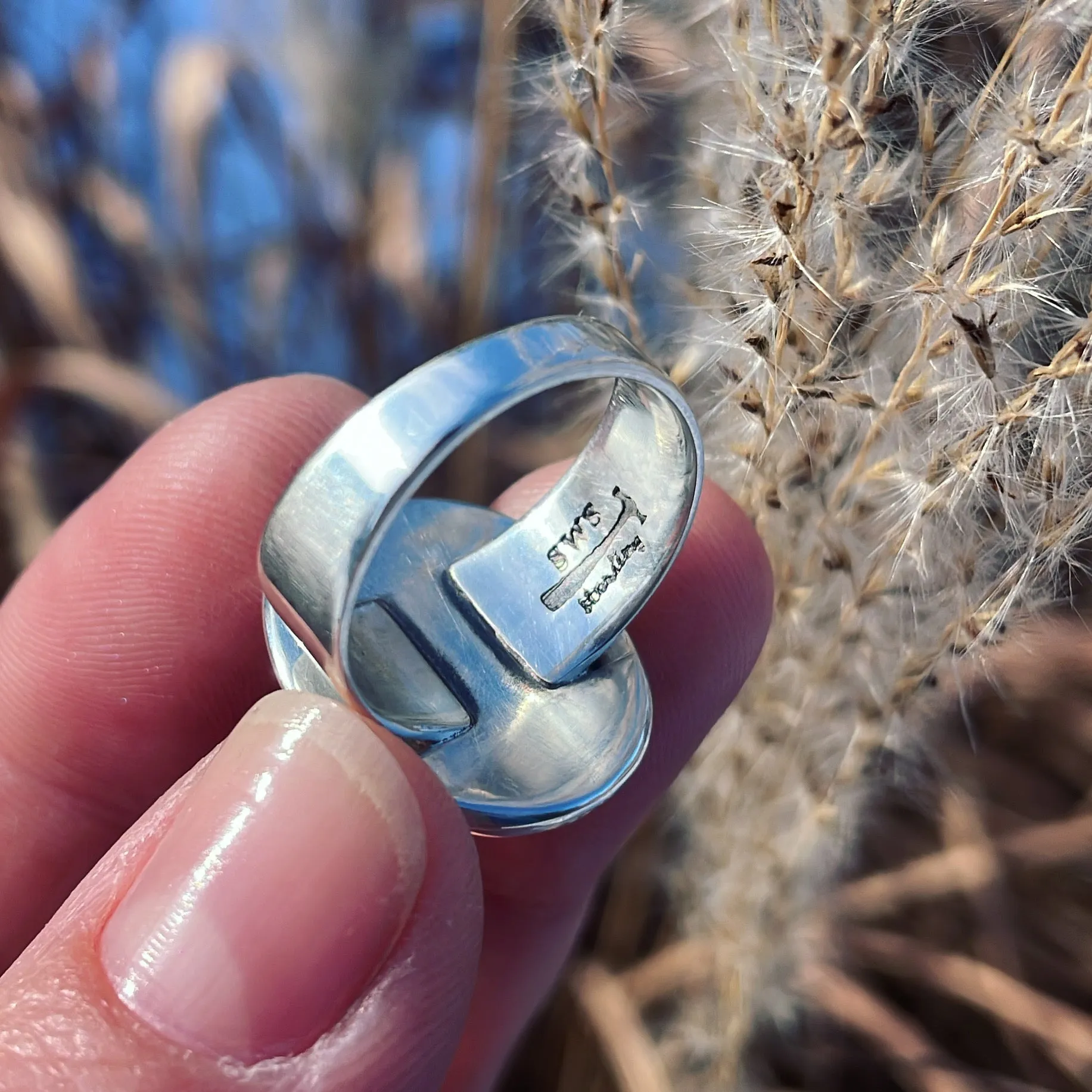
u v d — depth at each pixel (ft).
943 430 0.18
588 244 0.21
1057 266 0.17
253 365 0.38
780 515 0.22
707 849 0.28
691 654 0.23
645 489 0.19
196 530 0.25
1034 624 0.21
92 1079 0.15
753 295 0.18
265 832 0.16
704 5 0.19
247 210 0.38
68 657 0.24
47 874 0.25
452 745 0.19
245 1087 0.16
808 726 0.23
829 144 0.16
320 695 0.18
